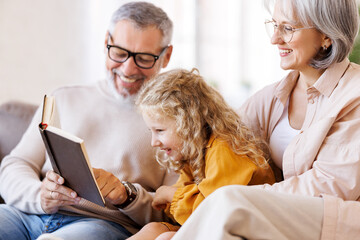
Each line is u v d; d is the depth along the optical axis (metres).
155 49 1.59
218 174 1.23
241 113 1.49
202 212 0.91
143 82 1.60
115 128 1.60
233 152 1.28
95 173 1.33
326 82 1.21
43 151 1.66
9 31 3.15
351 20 1.15
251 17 4.83
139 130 1.59
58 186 1.30
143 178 1.58
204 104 1.33
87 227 1.32
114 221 1.48
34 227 1.45
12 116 1.89
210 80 4.57
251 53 4.89
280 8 1.18
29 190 1.45
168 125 1.31
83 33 3.55
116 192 1.36
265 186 1.19
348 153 1.12
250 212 0.87
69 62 3.49
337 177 1.11
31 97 3.30
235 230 0.87
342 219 0.94
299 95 1.38
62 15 3.41
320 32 1.18
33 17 3.26
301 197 0.96
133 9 1.56
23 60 3.24
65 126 1.63
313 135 1.18
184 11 4.39
